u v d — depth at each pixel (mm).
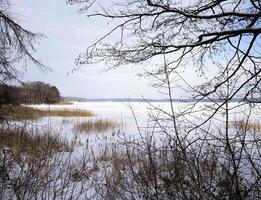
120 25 5059
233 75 4902
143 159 3689
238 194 2725
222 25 5160
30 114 9492
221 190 2855
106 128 14078
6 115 9477
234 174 2770
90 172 5273
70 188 4484
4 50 10938
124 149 5508
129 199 3627
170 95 3250
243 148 2930
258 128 6172
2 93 10383
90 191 4477
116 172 4199
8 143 5840
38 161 4367
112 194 3891
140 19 5090
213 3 5031
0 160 4461
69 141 9148
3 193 3773
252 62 5055
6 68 10641
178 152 3033
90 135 12445
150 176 3328
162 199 3201
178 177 2982
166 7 4879
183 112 4359
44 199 3814
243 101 4508
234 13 4684
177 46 4980
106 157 6176
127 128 14719
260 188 3156
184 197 3025
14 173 4336
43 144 5230
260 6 4906
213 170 3027
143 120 20031
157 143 4836
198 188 2809
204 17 4770
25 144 5816
